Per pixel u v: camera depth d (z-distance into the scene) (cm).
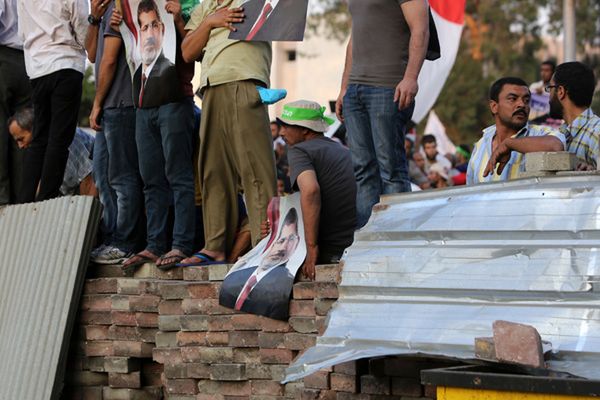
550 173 603
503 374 515
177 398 850
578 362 534
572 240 570
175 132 922
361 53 812
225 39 884
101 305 945
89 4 1057
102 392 950
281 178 1479
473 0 4303
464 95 4147
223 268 841
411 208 647
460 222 611
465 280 592
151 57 925
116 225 1004
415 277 612
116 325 934
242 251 925
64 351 945
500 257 586
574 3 2314
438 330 587
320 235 805
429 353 584
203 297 834
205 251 909
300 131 819
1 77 1137
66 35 1041
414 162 1762
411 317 603
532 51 4272
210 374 819
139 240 988
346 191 807
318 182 798
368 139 810
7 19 1134
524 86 770
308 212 776
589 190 574
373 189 810
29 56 1051
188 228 924
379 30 803
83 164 1134
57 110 1041
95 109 990
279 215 820
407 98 777
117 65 973
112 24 959
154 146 941
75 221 979
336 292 731
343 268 645
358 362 699
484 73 4272
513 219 591
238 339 805
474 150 810
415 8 785
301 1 866
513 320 564
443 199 636
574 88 762
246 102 873
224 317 818
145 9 934
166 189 954
